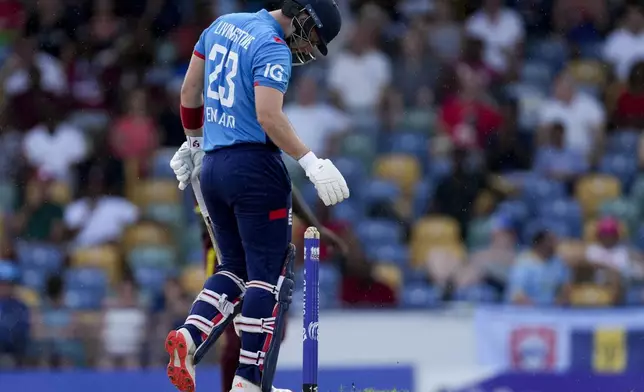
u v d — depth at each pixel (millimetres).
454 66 55531
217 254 22641
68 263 46156
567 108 55125
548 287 43594
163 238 47656
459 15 58781
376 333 39938
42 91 53500
